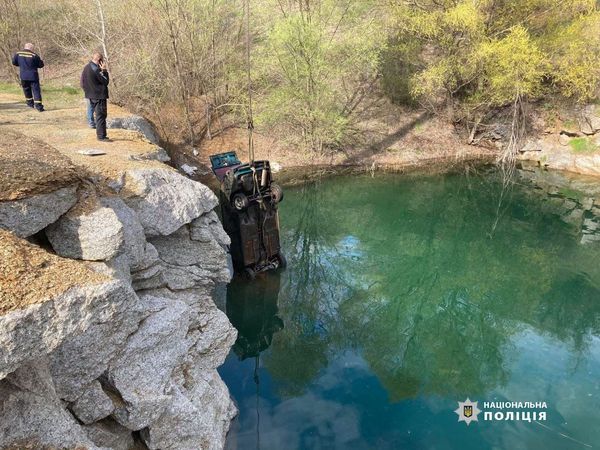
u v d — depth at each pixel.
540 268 15.15
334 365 10.13
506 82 21.19
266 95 23.14
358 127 24.77
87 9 22.14
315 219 18.78
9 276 4.04
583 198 20.31
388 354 10.68
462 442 7.60
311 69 21.08
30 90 14.42
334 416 8.27
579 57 20.80
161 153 11.16
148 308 6.05
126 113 16.16
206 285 9.23
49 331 3.87
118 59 20.39
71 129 12.04
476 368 10.05
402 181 22.05
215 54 22.17
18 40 21.48
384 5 23.09
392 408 8.52
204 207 8.98
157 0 20.28
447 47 22.70
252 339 11.39
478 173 23.02
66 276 4.30
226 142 22.38
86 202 6.02
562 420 8.20
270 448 7.34
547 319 12.35
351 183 21.72
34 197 5.37
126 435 5.45
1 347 3.53
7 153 6.40
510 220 18.73
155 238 8.55
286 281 13.31
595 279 14.35
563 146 23.67
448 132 25.61
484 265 15.52
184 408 5.88
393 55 24.36
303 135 22.98
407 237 17.64
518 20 22.02
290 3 23.77
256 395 8.85
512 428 7.96
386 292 14.01
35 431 4.04
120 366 5.40
